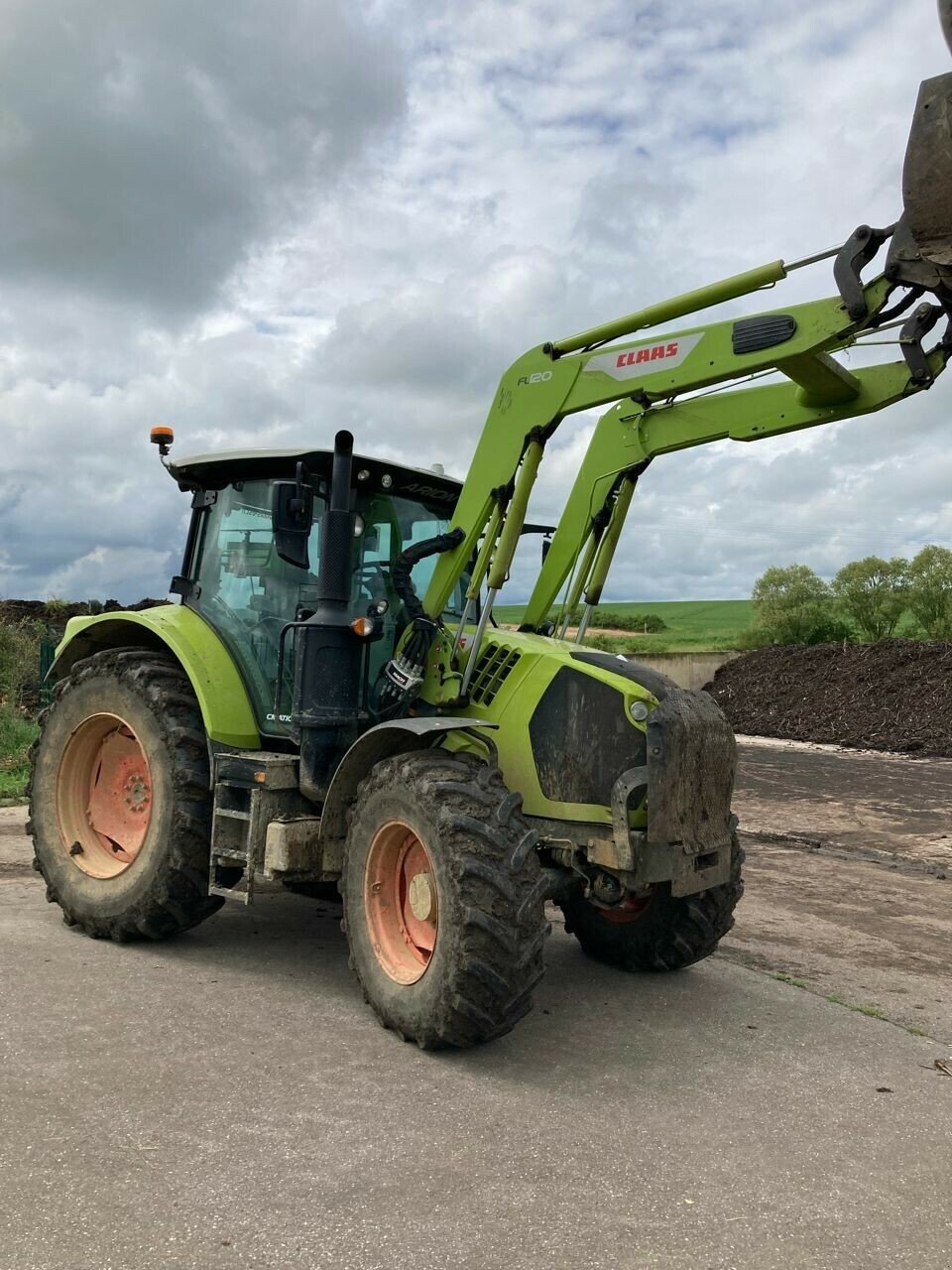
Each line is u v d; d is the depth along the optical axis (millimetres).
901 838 8945
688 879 4016
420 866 3912
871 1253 2523
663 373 4145
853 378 3914
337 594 4434
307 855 4410
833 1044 4070
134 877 4879
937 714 17312
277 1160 2850
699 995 4637
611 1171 2887
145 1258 2363
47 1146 2871
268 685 4875
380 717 4570
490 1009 3564
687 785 4008
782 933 5906
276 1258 2387
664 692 4129
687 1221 2631
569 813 4160
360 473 4746
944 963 5371
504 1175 2832
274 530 4426
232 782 4637
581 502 4977
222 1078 3406
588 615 4992
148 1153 2857
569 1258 2438
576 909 5152
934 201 3080
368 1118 3148
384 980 3889
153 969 4590
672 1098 3443
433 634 4586
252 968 4680
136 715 4988
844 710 19078
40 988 4234
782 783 12344
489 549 4574
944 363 3637
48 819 5328
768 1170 2943
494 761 4281
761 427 4199
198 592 5352
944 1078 3758
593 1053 3852
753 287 3904
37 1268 2307
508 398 4598
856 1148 3117
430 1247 2457
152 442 5355
